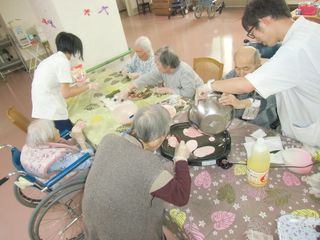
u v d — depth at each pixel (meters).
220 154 1.17
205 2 6.11
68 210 1.79
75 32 2.63
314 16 3.06
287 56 0.93
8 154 2.86
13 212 2.13
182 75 1.95
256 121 1.54
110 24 2.87
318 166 1.06
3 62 5.25
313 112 1.14
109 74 2.49
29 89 4.49
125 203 0.82
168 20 6.79
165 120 0.88
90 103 2.03
